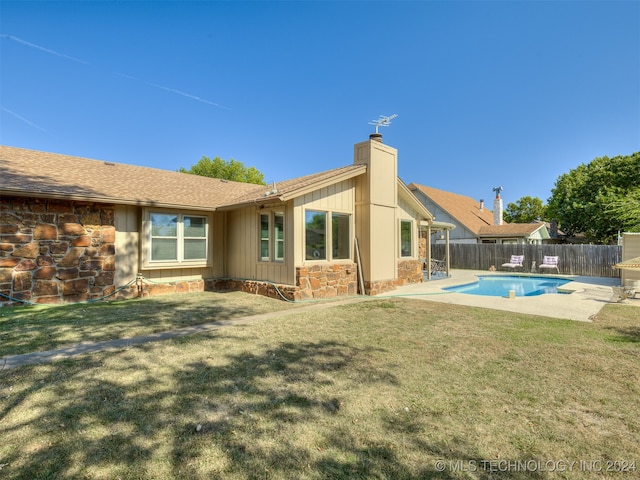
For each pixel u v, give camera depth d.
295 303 8.83
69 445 2.59
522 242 23.95
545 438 2.77
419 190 27.17
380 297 10.02
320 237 10.16
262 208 10.58
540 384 3.76
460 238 25.33
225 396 3.42
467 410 3.20
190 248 11.02
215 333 5.75
